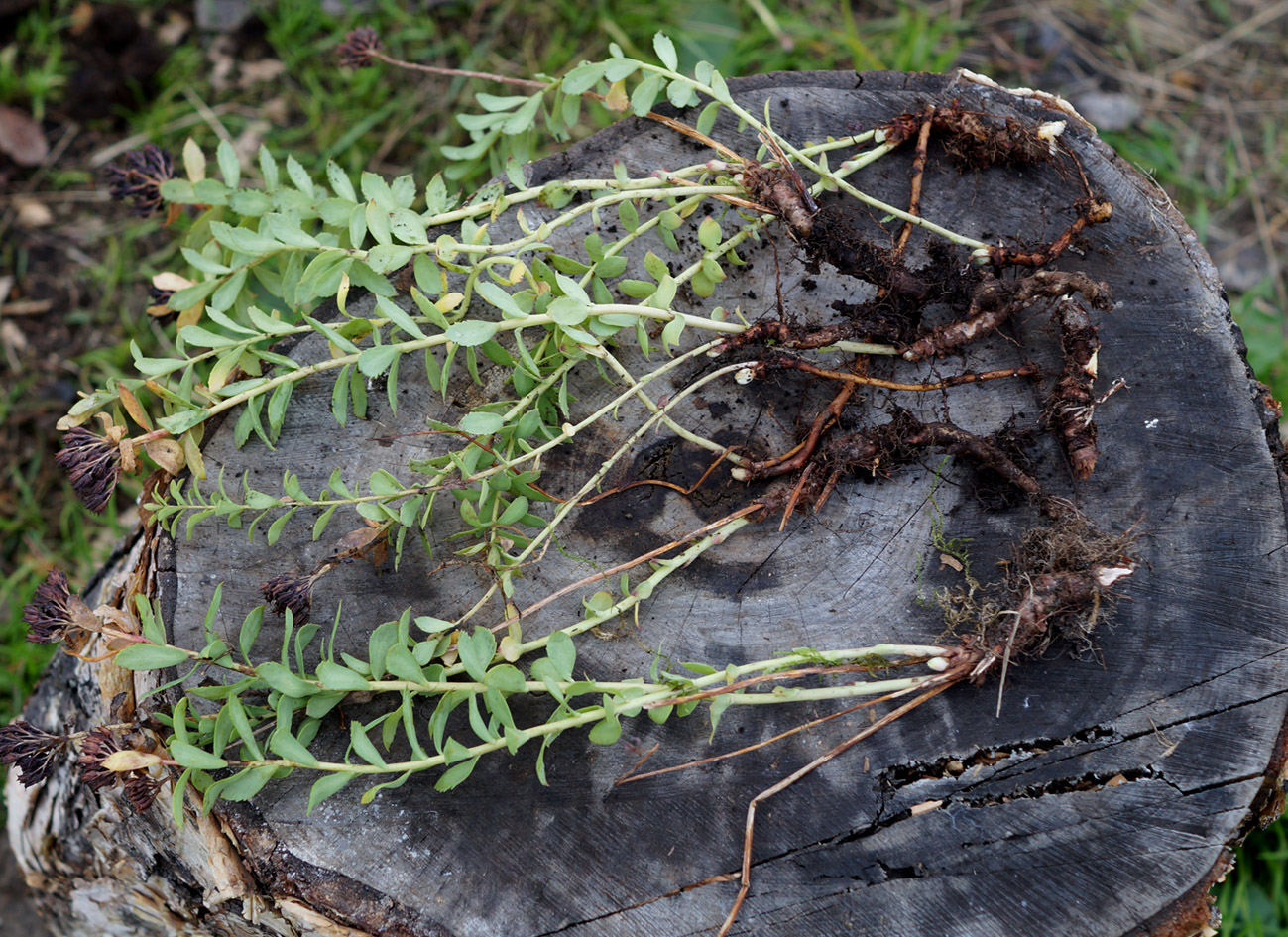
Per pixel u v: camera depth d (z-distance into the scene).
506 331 1.10
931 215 1.11
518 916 1.04
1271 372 1.45
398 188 1.09
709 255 1.07
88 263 1.53
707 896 1.04
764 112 1.10
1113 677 1.06
